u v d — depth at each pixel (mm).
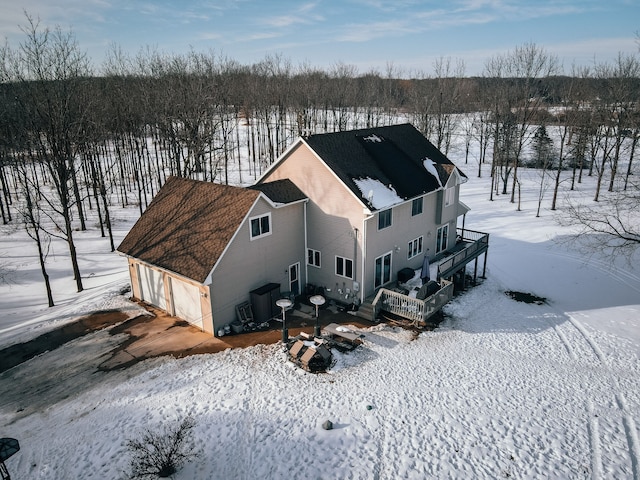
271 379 16953
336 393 16156
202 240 20703
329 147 23344
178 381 16859
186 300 21109
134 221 39562
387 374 17359
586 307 23734
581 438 14289
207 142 44844
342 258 23094
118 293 24844
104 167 59000
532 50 46969
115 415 15031
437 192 26969
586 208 42031
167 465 12461
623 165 58688
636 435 14445
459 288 26250
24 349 19453
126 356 18703
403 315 21500
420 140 30016
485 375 17422
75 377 17359
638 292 25453
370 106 71875
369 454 13461
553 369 17969
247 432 14219
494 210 43219
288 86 73938
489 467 13070
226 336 20250
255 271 21609
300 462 13125
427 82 79000
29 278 27562
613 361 18609
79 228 37000
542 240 34250
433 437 14148
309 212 23750
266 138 73938
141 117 52719
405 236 25188
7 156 42438
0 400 16094
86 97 36000
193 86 43375
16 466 12906
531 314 22953
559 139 71688
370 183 22984
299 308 23047
